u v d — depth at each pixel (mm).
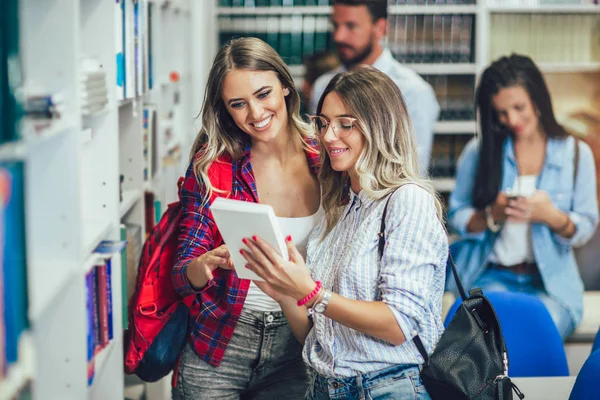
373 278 1979
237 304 2377
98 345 2361
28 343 1449
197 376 2453
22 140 1414
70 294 1921
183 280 2293
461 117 5523
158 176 3820
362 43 5488
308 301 1904
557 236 4984
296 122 2445
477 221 5074
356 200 2102
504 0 5336
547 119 4977
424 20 5500
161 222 2494
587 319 5023
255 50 2291
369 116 1980
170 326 2469
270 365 2463
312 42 5625
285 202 2459
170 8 4551
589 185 4980
